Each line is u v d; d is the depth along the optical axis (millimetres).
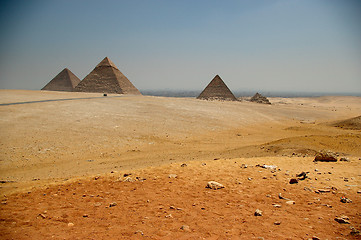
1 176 15227
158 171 11945
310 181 9742
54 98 59938
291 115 72375
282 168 12281
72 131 29547
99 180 10789
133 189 9336
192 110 56812
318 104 165875
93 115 39625
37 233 5633
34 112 36562
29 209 7348
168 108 56000
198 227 5875
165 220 6328
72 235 5496
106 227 5977
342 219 6129
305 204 7484
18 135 25516
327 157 14023
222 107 69000
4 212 7066
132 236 5398
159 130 35438
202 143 30297
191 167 12664
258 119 57312
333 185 9234
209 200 7953
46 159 20312
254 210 7043
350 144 20609
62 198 8469
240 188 9180
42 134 26906
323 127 45281
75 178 11422
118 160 20750
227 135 36781
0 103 43000
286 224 6020
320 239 5168
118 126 34688
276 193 8555
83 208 7406
